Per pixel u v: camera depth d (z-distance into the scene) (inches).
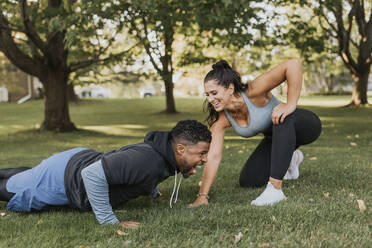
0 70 1094.4
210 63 636.1
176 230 91.2
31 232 92.3
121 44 627.5
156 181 95.8
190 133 91.6
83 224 97.6
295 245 79.0
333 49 725.3
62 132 483.2
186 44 666.2
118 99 1140.5
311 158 207.3
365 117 546.9
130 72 550.6
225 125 130.0
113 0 307.9
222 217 99.9
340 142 297.0
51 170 103.7
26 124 643.5
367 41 684.7
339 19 661.3
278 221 93.9
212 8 299.9
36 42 414.6
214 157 126.2
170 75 433.1
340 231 86.6
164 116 736.3
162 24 335.0
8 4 384.2
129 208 115.2
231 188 143.3
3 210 116.0
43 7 402.9
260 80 117.6
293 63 114.8
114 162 88.7
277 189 116.6
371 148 252.2
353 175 153.9
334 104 860.6
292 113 117.3
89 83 557.6
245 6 257.0
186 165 95.7
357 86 721.6
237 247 80.2
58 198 103.2
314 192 127.3
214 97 116.0
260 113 120.6
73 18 284.2
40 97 1210.6
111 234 89.7
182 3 327.9
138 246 81.7
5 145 372.2
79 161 102.5
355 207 104.6
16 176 108.0
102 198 92.4
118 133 487.2
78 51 505.4
